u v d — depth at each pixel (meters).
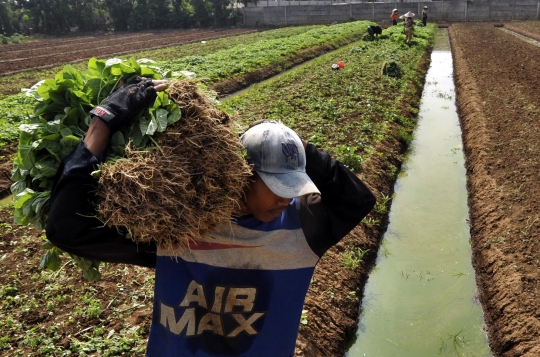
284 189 2.08
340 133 10.92
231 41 36.00
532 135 10.82
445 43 32.72
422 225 8.15
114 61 2.30
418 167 10.65
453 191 9.38
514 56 22.34
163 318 2.32
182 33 46.31
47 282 5.66
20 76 22.36
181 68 19.05
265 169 2.11
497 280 6.15
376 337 5.67
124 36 45.50
